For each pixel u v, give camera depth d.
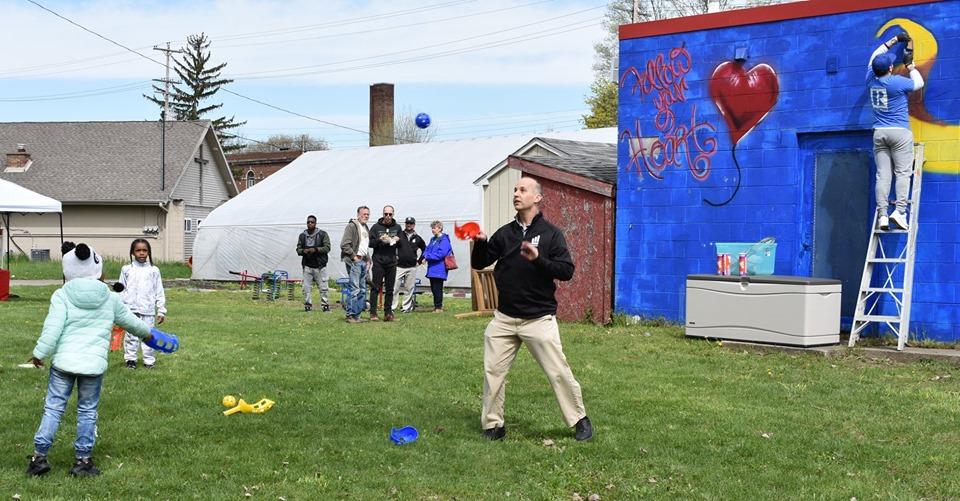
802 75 13.06
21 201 20.38
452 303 20.59
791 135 13.16
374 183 30.28
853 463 6.71
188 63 78.62
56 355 6.26
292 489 6.02
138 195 43.75
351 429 7.59
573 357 11.19
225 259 30.98
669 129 14.21
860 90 12.59
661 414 8.15
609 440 7.25
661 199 14.29
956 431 7.58
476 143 31.75
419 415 8.14
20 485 6.00
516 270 7.15
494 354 7.30
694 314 12.56
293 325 14.98
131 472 6.34
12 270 35.88
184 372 10.07
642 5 41.81
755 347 11.70
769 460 6.77
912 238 11.66
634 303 14.55
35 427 7.51
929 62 12.02
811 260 13.12
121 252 44.34
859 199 12.76
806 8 12.98
